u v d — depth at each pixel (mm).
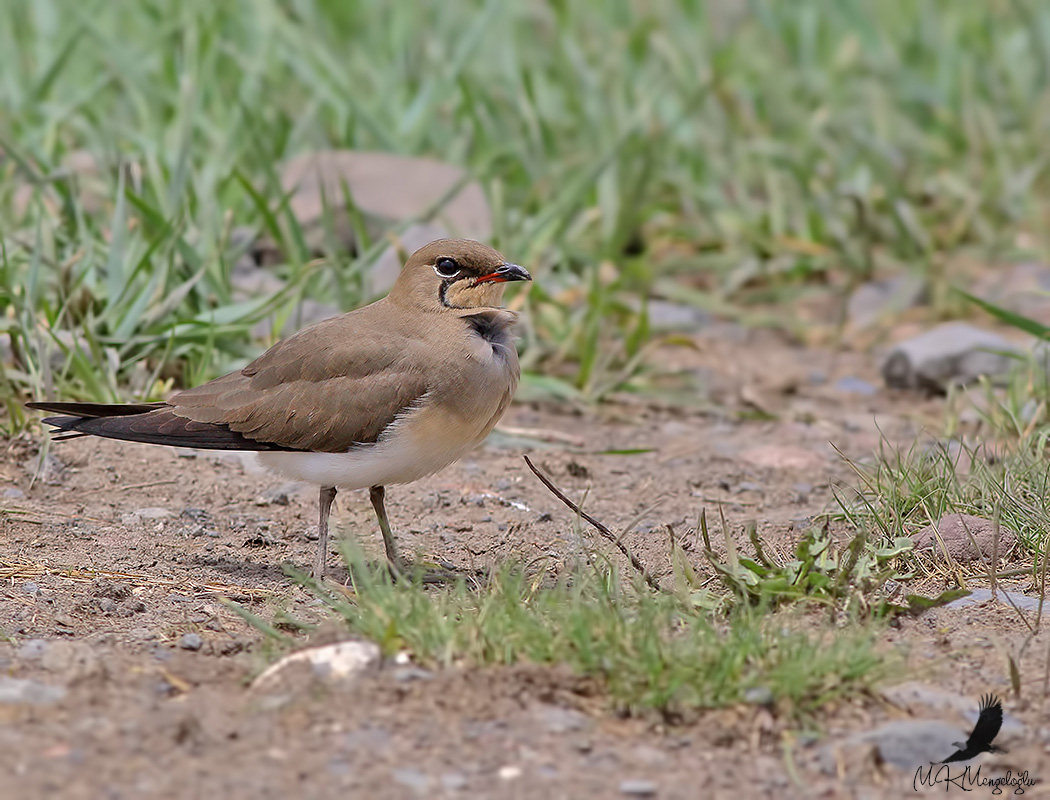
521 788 6676
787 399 15008
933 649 8391
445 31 20578
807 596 8898
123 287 13492
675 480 12336
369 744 6965
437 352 9641
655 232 18516
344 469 9648
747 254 18297
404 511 11367
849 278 18000
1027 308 17234
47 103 17922
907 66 22281
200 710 7254
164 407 9805
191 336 13219
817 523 10844
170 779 6598
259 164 16781
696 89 20297
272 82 18828
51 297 13742
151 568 9812
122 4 20469
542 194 17844
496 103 19641
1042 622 8781
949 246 18703
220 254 14219
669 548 10422
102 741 6883
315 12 20891
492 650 7762
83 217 14406
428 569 9961
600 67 20391
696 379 15156
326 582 9398
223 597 9297
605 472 12516
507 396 9906
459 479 12125
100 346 12914
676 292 17422
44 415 12000
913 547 10039
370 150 18656
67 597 9055
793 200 19094
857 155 19797
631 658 7512
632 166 18594
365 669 7609
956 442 13008
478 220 16812
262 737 6996
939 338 15336
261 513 11195
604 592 8266
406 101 19750
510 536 10828
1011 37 22469
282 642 8172
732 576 8969
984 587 9477
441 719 7203
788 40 22359
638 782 6766
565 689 7484
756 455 13055
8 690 7410
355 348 9633
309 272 14555
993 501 10414
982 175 20016
